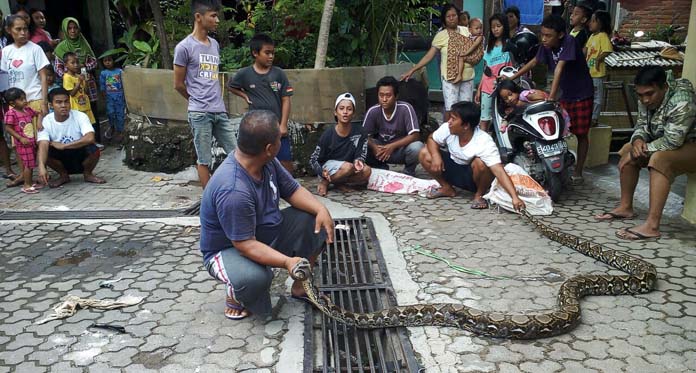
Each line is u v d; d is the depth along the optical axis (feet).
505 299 13.04
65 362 11.03
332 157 21.30
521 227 17.47
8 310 13.12
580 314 12.03
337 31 26.45
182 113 24.48
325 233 12.52
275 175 12.31
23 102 21.88
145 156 24.79
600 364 10.58
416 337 11.59
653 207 16.12
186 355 11.19
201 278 14.53
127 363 10.97
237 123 23.38
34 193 22.07
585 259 15.12
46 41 29.07
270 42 19.39
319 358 11.21
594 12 24.98
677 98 15.44
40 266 15.44
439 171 19.88
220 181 11.11
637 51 31.19
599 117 27.50
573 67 20.93
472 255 15.48
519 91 20.68
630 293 13.17
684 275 13.97
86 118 23.09
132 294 13.74
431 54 27.14
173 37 29.50
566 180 20.26
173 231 17.76
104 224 18.42
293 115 23.68
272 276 11.89
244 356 11.12
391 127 21.98
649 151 16.07
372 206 19.84
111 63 31.17
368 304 12.91
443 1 28.30
